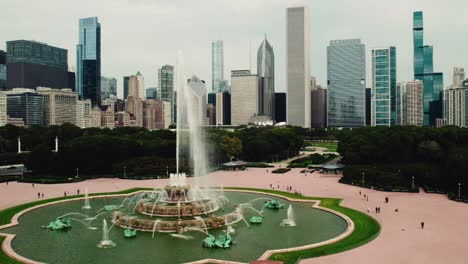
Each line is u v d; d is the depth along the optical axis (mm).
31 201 143500
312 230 105312
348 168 190500
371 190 163750
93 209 131625
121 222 111438
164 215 113750
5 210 127938
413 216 117062
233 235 101125
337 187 171625
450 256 81750
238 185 179625
